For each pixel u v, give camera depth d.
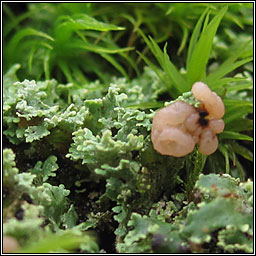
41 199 0.05
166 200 0.05
